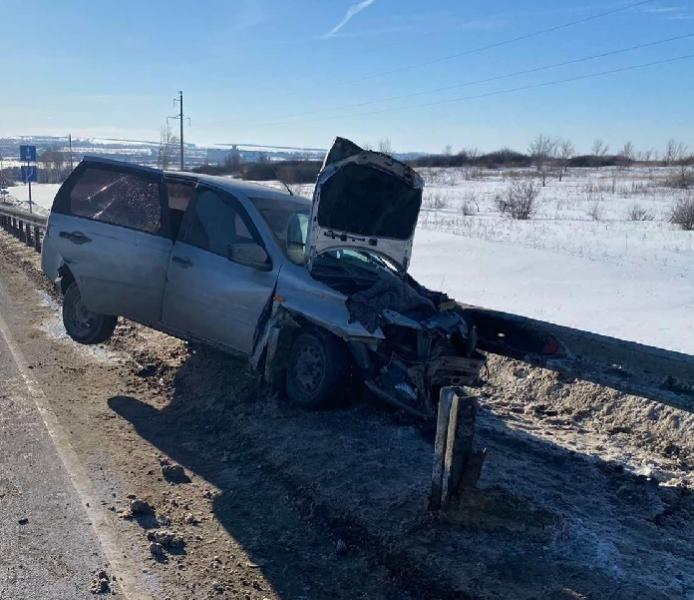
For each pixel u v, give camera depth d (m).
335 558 3.87
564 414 6.40
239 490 4.64
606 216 29.23
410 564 3.71
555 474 4.97
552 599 3.42
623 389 4.82
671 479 5.01
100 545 3.82
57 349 7.75
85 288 7.07
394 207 6.26
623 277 12.78
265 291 6.03
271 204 6.65
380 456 5.02
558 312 9.48
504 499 4.34
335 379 5.71
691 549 4.00
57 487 4.47
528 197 30.36
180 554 3.81
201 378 6.74
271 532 4.12
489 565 3.69
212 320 6.38
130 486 4.57
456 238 18.84
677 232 22.09
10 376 6.73
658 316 9.22
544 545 3.91
